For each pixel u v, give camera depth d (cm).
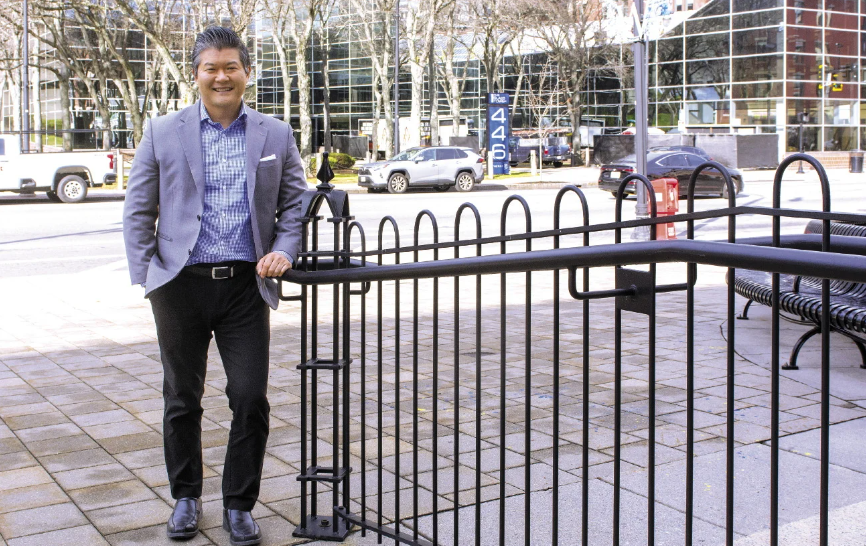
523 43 5253
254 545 339
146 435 482
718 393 539
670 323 770
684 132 4800
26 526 359
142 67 5025
